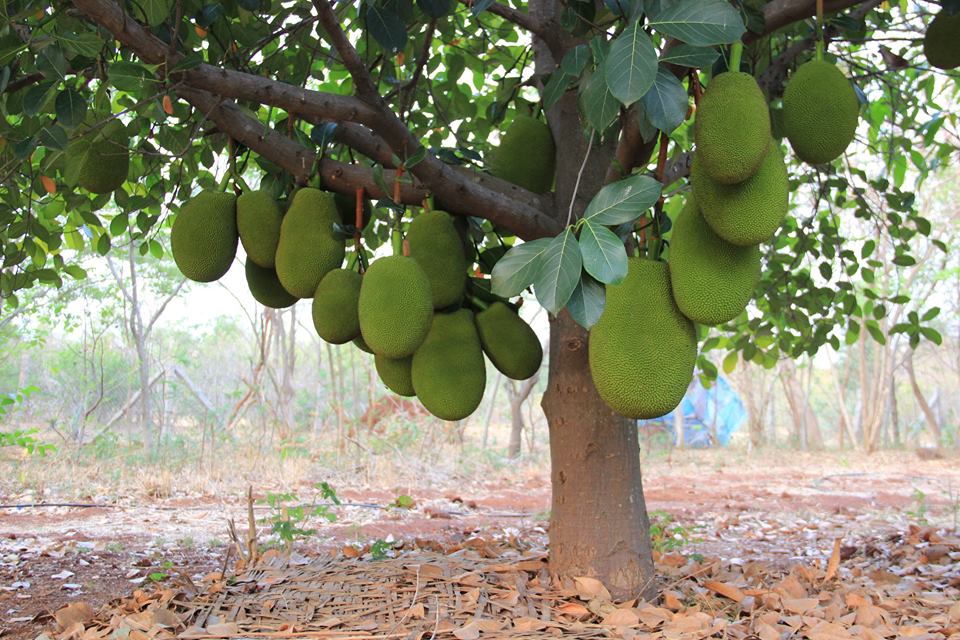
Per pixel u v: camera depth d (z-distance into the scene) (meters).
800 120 2.03
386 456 9.84
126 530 5.61
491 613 2.85
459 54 4.20
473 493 8.41
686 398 16.09
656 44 2.21
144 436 9.66
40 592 3.74
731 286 1.89
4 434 8.26
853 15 2.74
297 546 4.77
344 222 2.87
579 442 3.11
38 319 11.15
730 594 3.21
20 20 2.38
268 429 11.01
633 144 2.39
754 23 2.26
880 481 10.38
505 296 1.68
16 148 2.31
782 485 9.81
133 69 2.31
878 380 15.27
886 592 3.48
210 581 3.47
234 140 2.75
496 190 3.07
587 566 3.07
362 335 2.44
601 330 1.96
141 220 3.96
